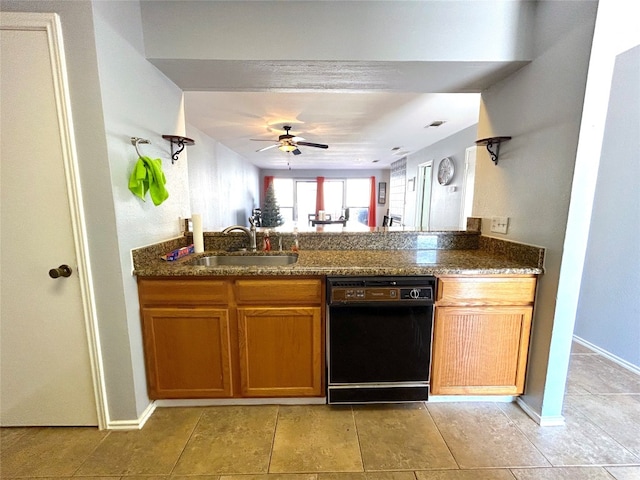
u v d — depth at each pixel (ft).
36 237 4.49
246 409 5.52
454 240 7.06
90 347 4.80
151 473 4.21
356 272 5.08
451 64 5.19
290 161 24.07
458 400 5.70
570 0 4.35
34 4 3.97
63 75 4.08
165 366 5.34
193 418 5.29
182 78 5.85
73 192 4.36
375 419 5.26
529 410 5.33
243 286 5.14
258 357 5.38
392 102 9.37
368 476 4.16
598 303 7.33
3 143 4.24
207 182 14.30
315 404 5.65
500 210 6.16
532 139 5.19
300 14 4.94
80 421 5.05
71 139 4.23
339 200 30.48
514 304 5.24
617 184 6.78
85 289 4.64
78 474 4.20
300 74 5.64
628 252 6.63
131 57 4.74
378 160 23.54
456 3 4.95
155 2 4.92
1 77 4.09
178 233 6.57
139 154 4.97
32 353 4.82
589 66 4.10
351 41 4.99
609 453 4.52
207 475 4.18
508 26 5.02
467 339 5.34
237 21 4.96
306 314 5.25
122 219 4.65
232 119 11.33
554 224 4.78
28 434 4.89
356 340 5.28
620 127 6.65
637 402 5.62
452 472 4.22
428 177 17.34
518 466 4.31
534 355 5.27
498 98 6.08
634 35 4.26
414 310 5.20
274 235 7.02
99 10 4.05
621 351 6.84
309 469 4.27
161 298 5.13
